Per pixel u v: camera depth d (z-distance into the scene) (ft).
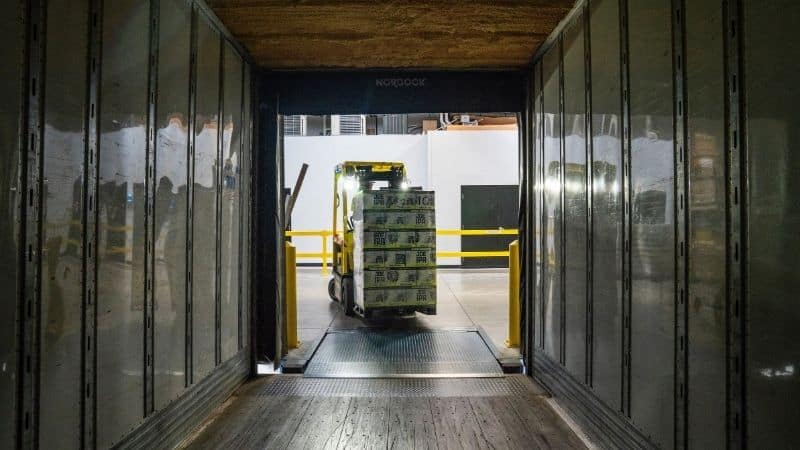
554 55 14.11
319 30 13.75
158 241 9.78
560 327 13.62
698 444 7.20
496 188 44.80
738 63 6.27
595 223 11.11
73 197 7.11
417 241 22.66
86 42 7.41
